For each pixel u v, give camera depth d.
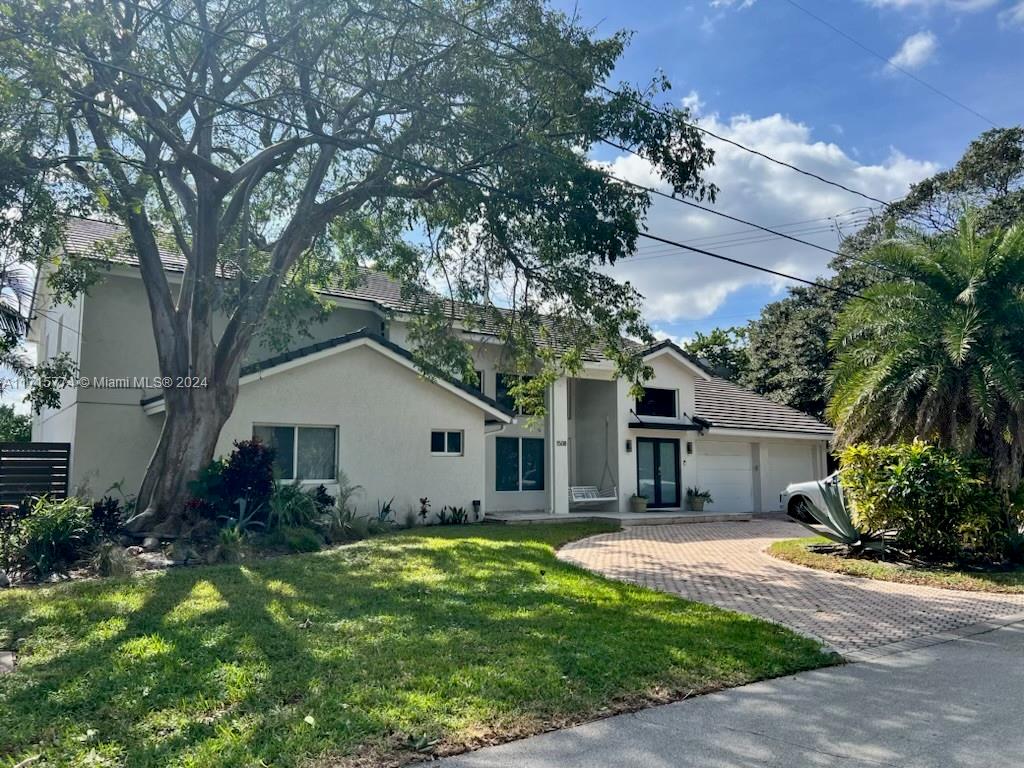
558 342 19.30
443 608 8.04
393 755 4.38
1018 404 12.38
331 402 16.56
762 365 38.38
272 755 4.26
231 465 13.05
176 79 12.45
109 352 16.22
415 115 12.88
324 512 14.52
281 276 13.77
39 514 10.46
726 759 4.48
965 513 12.33
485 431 19.88
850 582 11.31
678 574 11.55
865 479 13.05
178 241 13.95
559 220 12.63
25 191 10.41
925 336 13.72
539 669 5.93
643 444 23.33
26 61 10.05
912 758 4.53
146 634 6.70
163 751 4.27
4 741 4.39
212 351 13.31
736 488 25.44
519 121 12.63
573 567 11.46
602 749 4.61
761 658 6.63
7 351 12.88
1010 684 6.18
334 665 5.89
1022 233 13.46
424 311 16.22
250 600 8.16
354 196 14.02
